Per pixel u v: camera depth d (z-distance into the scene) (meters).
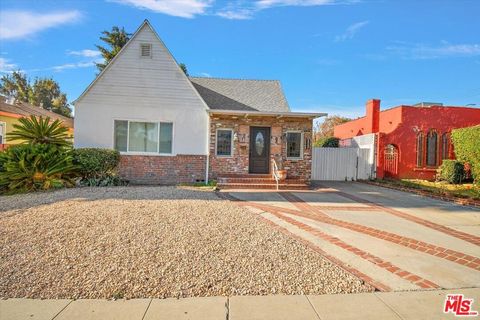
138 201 7.84
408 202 10.33
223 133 13.94
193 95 13.89
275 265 4.30
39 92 47.22
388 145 17.97
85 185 11.34
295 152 14.27
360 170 17.66
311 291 3.66
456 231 6.65
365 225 6.96
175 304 3.29
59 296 3.39
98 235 5.10
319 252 4.97
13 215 6.18
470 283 4.01
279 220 7.12
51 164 10.19
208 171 13.76
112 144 13.44
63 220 5.83
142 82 13.59
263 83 17.22
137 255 4.39
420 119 17.62
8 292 3.43
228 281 3.81
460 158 14.23
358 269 4.38
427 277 4.17
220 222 6.17
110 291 3.49
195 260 4.32
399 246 5.50
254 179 12.91
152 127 13.73
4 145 15.98
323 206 9.12
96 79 13.31
